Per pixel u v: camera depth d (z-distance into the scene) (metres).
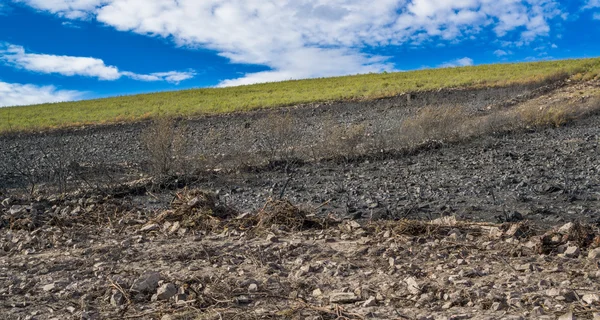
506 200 7.54
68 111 38.81
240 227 6.47
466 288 3.76
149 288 4.05
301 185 9.86
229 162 12.47
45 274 4.79
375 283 4.08
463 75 38.09
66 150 20.75
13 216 7.48
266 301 3.76
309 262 4.77
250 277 4.34
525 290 3.66
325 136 13.88
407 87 33.19
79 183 10.93
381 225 6.13
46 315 3.67
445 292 3.72
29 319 3.59
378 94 30.94
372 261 4.73
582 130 14.88
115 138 23.72
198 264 4.85
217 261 4.91
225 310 3.57
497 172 9.77
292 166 11.84
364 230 6.03
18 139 25.34
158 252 5.32
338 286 4.05
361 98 31.09
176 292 3.94
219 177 10.91
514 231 5.42
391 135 14.55
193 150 17.59
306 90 39.84
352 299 3.68
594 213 6.47
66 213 7.69
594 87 24.52
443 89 30.45
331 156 12.56
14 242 6.18
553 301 3.40
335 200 8.39
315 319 3.32
